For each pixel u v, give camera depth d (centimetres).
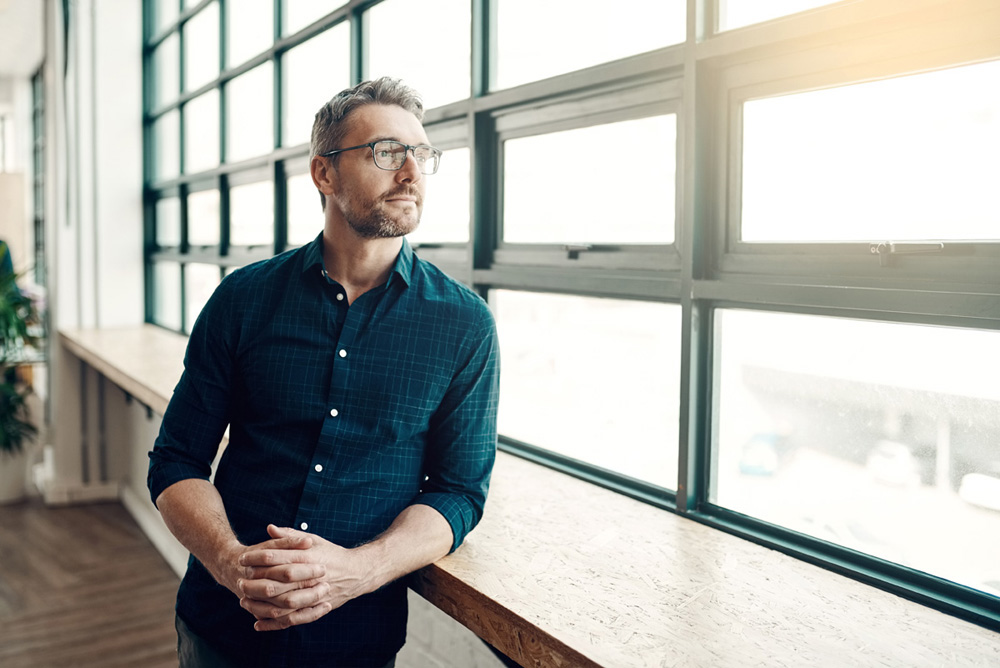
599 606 120
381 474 134
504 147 216
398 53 262
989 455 116
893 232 127
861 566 132
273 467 134
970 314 112
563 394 199
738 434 156
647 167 172
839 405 137
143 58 486
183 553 369
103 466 491
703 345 159
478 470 140
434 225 250
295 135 328
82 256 476
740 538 150
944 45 117
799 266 141
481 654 189
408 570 128
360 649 133
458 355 135
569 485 183
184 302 443
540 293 205
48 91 498
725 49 146
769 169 147
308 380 132
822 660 104
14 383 490
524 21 207
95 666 286
